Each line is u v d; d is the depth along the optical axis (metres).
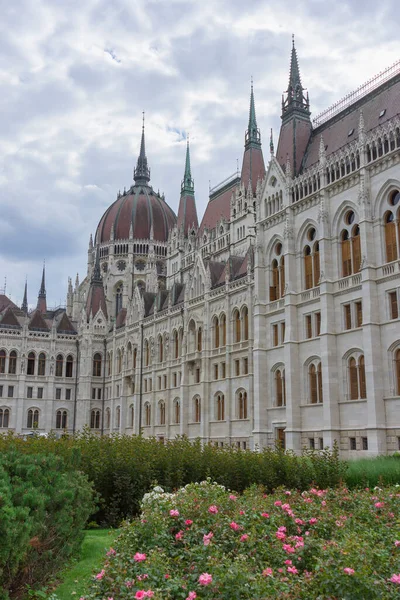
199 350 78.12
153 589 11.02
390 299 46.91
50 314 155.00
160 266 138.75
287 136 65.75
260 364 60.47
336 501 19.72
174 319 86.56
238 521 15.34
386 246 48.03
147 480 28.31
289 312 56.69
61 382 113.38
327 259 53.00
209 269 76.81
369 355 46.69
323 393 51.09
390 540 14.41
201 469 29.72
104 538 22.97
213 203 107.62
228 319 70.31
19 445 30.25
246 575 11.27
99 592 11.39
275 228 61.78
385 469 31.44
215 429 71.00
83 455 28.41
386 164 48.16
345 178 51.94
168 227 144.00
